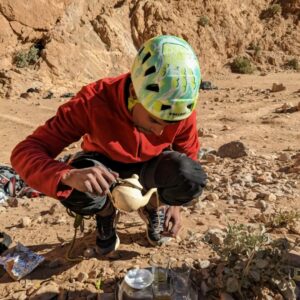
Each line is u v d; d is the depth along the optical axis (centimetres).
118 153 129
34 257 150
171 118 111
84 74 1437
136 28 1620
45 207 233
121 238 164
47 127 126
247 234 135
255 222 178
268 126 518
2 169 311
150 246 157
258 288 123
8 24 1373
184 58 109
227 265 131
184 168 127
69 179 108
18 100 1103
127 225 176
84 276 139
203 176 129
